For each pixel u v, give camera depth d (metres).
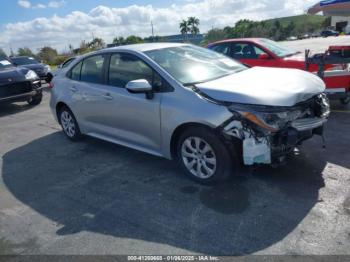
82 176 4.30
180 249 2.74
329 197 3.32
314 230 2.84
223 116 3.30
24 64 15.84
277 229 2.89
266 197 3.40
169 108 3.73
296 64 7.32
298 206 3.20
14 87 8.44
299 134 3.47
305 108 3.66
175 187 3.79
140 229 3.05
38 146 5.70
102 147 5.36
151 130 4.07
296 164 4.09
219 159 3.51
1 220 3.40
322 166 4.00
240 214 3.15
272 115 3.22
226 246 2.73
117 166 4.53
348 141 4.77
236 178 3.82
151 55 4.21
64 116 5.77
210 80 3.92
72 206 3.56
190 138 3.71
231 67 4.55
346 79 6.07
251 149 3.26
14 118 8.10
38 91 9.20
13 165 4.89
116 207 3.47
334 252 2.57
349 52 6.07
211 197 3.49
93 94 4.84
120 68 4.50
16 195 3.93
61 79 5.64
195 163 3.79
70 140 5.85
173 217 3.20
